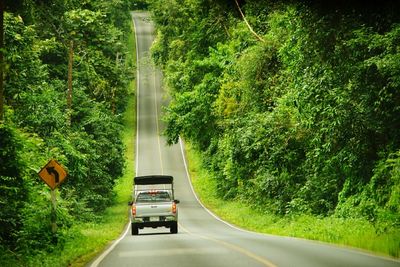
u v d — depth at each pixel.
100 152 94.25
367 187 51.66
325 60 50.75
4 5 42.53
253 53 74.88
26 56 63.88
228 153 88.25
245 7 67.19
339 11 47.34
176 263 29.44
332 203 64.50
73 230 48.84
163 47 147.38
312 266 26.67
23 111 68.00
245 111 85.69
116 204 114.12
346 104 49.69
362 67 46.06
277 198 79.12
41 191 45.69
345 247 36.78
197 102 117.62
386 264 27.06
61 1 46.72
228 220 89.44
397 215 42.31
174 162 156.88
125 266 28.84
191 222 87.00
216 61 112.31
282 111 69.88
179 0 132.75
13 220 36.88
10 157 37.56
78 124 88.62
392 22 46.00
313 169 66.62
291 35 56.66
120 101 150.25
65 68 99.50
